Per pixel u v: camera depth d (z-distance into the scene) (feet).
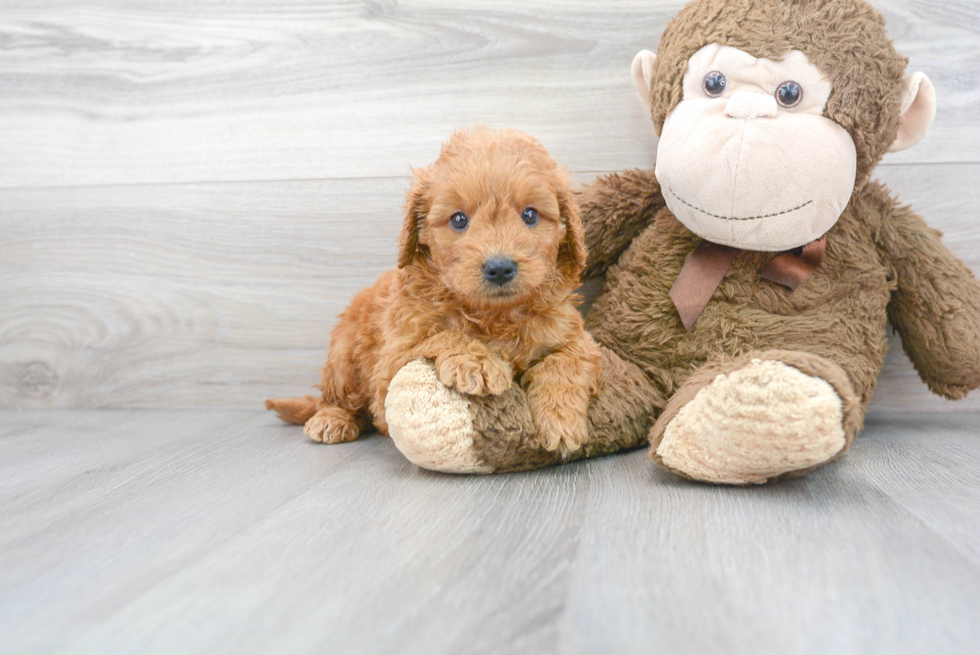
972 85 6.24
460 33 6.78
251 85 7.08
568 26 6.64
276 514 4.04
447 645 2.57
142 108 7.25
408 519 3.90
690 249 5.79
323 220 7.10
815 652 2.49
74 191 7.39
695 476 4.37
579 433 4.67
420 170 5.05
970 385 5.74
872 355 5.51
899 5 6.22
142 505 4.30
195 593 3.04
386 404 4.72
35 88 7.36
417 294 4.98
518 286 4.42
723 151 4.93
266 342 7.29
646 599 2.88
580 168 6.73
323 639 2.63
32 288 7.56
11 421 7.01
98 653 2.58
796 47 4.98
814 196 4.95
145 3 7.14
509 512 3.98
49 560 3.45
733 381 4.10
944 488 4.31
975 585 2.97
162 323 7.42
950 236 6.38
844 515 3.82
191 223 7.27
